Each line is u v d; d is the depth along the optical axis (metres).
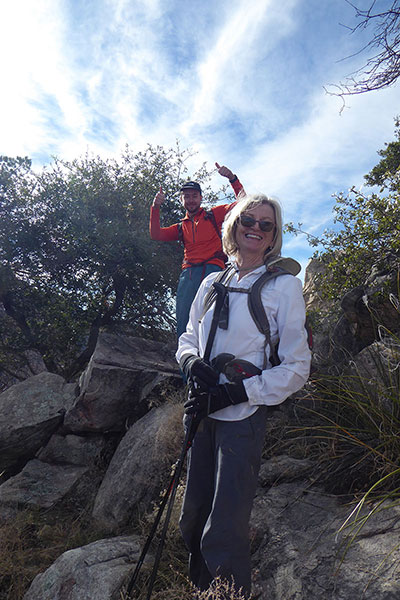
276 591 2.12
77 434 4.55
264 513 2.59
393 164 7.15
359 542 2.11
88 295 7.97
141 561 2.11
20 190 8.28
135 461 3.67
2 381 9.50
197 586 2.11
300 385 1.93
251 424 1.92
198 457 2.05
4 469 4.62
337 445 2.76
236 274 2.20
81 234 7.78
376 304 3.48
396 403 2.60
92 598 2.36
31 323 8.15
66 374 8.15
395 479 2.34
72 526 3.55
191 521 2.07
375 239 3.84
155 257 8.02
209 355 2.04
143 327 8.93
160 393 4.44
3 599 2.76
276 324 1.99
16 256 8.07
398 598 1.77
